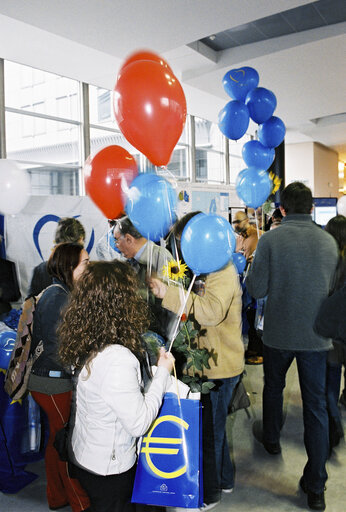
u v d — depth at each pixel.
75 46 5.07
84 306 1.23
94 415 1.20
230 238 1.55
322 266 1.93
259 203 3.01
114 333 1.21
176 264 1.80
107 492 1.23
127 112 1.56
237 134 3.07
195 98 7.58
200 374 1.81
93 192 1.93
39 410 2.32
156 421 1.34
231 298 1.71
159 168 1.87
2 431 2.24
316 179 13.38
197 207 5.81
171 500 1.31
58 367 1.82
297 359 1.98
